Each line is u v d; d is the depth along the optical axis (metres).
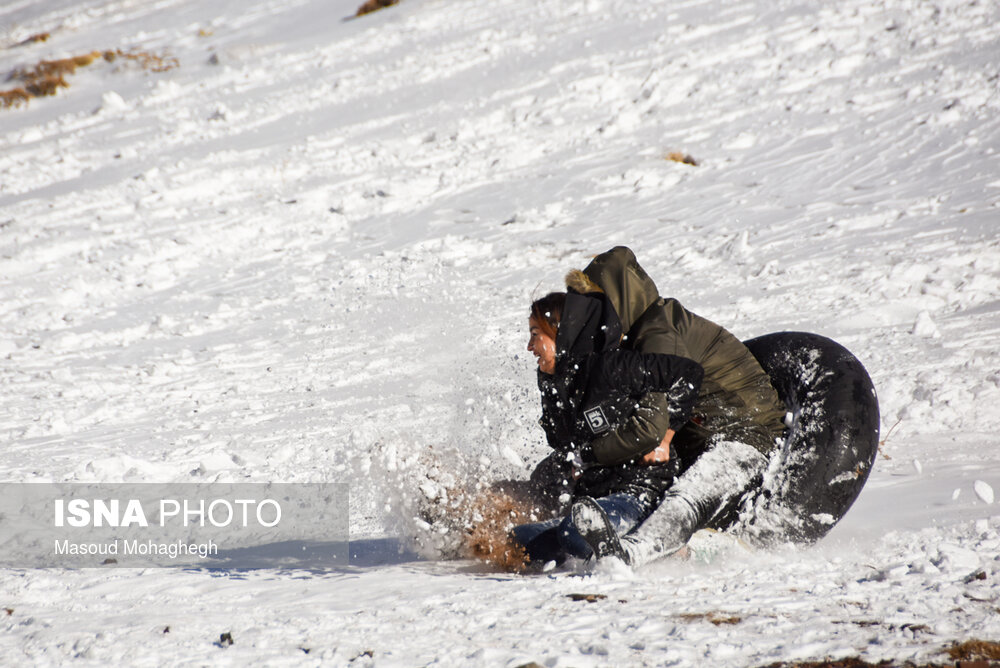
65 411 37.88
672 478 16.27
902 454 22.69
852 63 75.62
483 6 118.25
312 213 67.75
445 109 84.19
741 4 94.69
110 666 10.57
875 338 33.66
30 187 82.69
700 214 55.84
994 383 27.00
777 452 16.84
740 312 39.19
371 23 123.25
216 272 59.94
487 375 34.00
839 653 9.41
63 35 159.38
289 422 32.50
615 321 16.06
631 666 9.38
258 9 151.88
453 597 12.96
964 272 39.88
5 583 16.70
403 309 47.12
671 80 79.06
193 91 108.50
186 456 29.91
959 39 75.44
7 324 54.19
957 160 56.22
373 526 21.52
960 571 12.25
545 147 72.31
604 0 106.94
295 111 93.06
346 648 10.52
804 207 53.84
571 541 15.45
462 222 61.25
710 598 11.81
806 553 15.48
